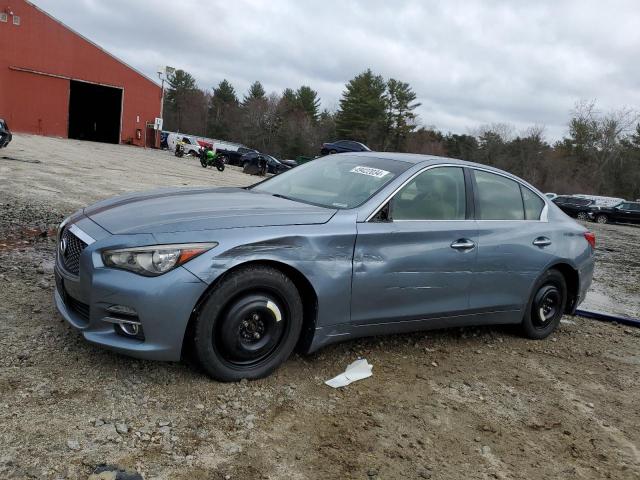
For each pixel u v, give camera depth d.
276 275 3.37
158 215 3.44
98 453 2.56
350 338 3.84
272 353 3.51
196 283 3.11
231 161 43.50
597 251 15.67
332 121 92.56
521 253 4.70
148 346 3.08
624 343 5.54
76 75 43.62
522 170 75.75
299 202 4.05
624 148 73.94
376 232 3.76
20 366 3.23
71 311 3.42
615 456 3.21
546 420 3.56
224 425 2.96
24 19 40.06
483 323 4.64
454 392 3.78
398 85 79.00
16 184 11.26
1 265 5.20
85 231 3.38
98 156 26.27
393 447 2.98
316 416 3.20
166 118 102.19
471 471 2.86
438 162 4.45
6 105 40.41
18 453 2.46
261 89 104.38
